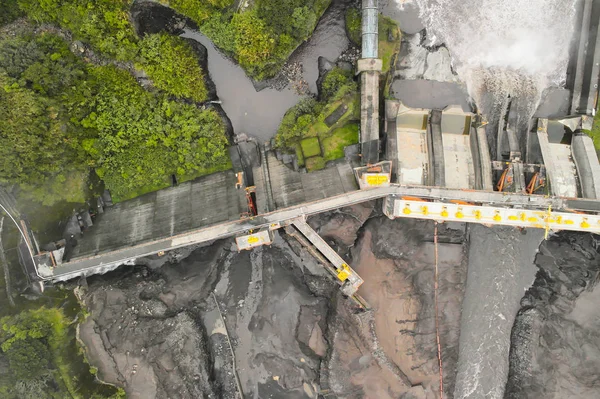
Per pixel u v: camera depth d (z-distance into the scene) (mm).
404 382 26031
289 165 25016
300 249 25547
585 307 25391
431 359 26219
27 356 21016
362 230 25734
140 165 23938
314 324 25281
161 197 25047
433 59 26031
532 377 25766
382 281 26016
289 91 25562
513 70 26172
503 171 25219
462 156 25297
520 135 25938
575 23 25766
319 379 25766
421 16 25922
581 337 25297
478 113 25469
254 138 25438
